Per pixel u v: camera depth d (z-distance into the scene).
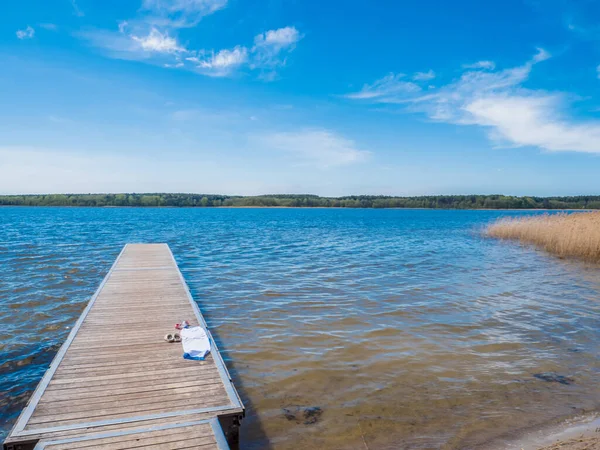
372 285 13.47
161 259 16.44
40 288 12.49
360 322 9.48
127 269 13.95
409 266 17.44
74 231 35.84
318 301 11.34
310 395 6.03
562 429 5.10
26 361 7.27
